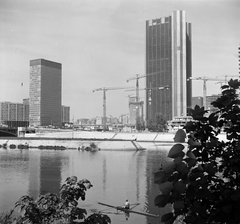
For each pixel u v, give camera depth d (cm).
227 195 695
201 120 811
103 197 6769
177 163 698
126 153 16988
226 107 835
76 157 15150
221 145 794
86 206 6019
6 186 8156
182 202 682
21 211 1269
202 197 706
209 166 716
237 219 691
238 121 826
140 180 8875
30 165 12338
